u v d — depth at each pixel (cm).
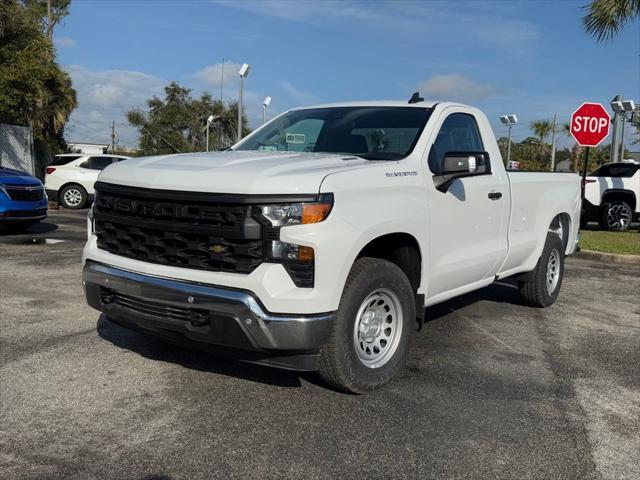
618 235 1446
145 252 400
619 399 430
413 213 430
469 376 462
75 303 629
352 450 338
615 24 1299
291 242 354
